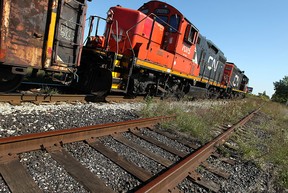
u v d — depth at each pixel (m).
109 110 7.30
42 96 6.54
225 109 11.31
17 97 5.99
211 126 8.09
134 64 8.73
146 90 10.78
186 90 14.19
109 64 8.38
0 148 3.23
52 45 6.13
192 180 3.88
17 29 5.32
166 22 11.00
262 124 11.67
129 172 3.67
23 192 2.67
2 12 4.95
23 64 5.59
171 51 11.16
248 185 4.20
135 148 4.71
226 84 23.59
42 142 3.77
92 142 4.45
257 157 5.66
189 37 11.76
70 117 5.66
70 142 4.18
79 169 3.41
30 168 3.18
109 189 3.10
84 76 9.04
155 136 5.84
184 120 7.40
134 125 6.01
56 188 2.91
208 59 16.50
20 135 3.82
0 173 2.90
